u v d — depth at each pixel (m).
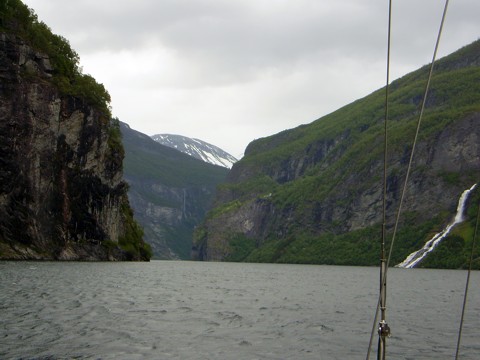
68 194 166.00
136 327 39.38
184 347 33.31
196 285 88.38
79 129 169.50
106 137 179.62
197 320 44.31
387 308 58.16
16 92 150.38
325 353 33.22
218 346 34.09
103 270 116.19
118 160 189.75
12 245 145.12
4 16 156.62
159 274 118.06
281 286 94.38
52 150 160.25
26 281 74.44
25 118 151.62
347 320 47.44
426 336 39.69
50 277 84.44
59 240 160.88
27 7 166.62
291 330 41.00
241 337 37.38
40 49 165.12
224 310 51.91
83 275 94.12
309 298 68.94
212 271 165.25
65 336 34.75
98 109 178.62
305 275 151.25
